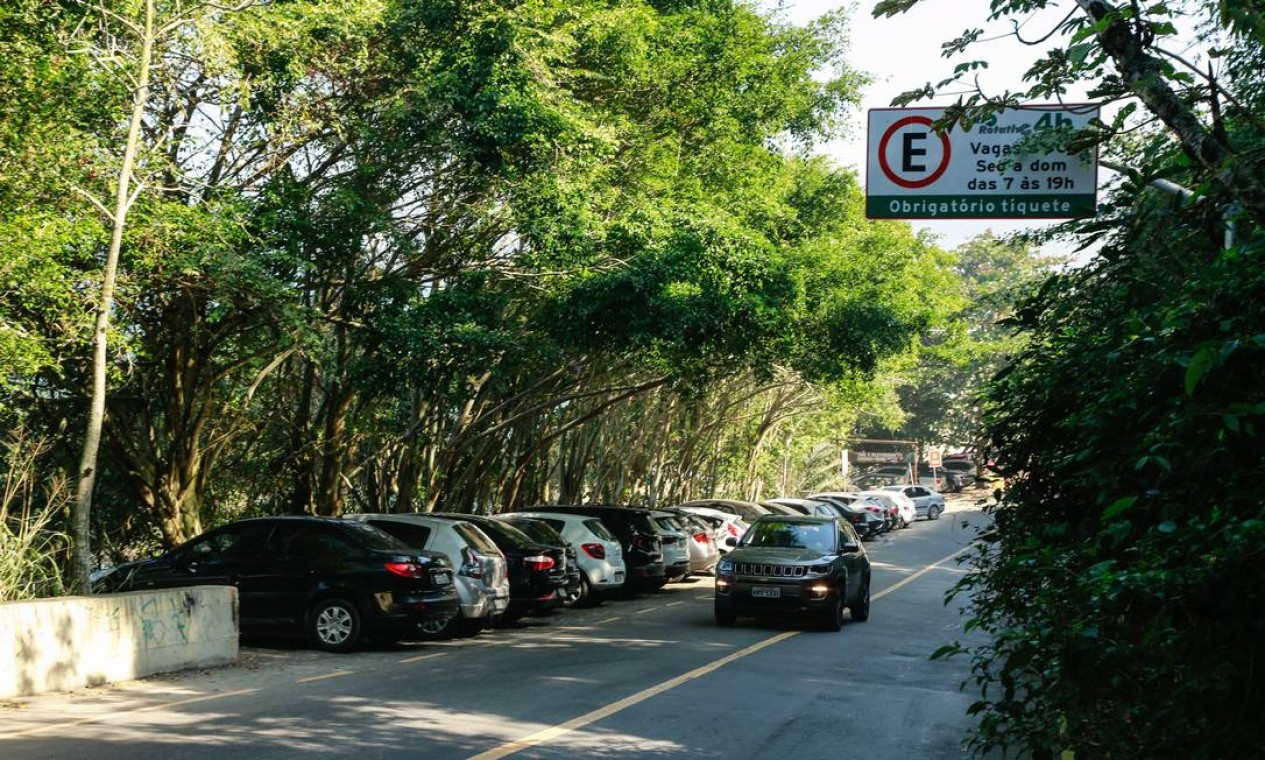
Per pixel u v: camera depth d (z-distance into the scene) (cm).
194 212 1545
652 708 1038
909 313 3362
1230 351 418
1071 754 693
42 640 1075
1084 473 623
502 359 2081
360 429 2427
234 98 1666
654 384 2742
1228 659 419
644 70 2216
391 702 1034
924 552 3912
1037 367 862
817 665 1384
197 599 1273
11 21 1313
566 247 1939
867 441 7819
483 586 1633
